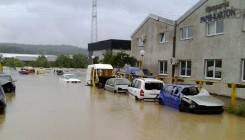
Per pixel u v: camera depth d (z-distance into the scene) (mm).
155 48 37688
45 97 27000
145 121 16094
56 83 48031
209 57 27953
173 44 33625
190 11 30750
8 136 12523
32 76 73188
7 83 30516
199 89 21219
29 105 21609
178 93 20391
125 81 32344
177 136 12836
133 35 44094
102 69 40656
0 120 15922
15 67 117500
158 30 36969
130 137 12531
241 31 24344
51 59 150125
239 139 12539
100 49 67562
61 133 13102
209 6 28031
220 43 26609
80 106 21359
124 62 43844
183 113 18844
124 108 20641
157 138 12414
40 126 14492
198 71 29484
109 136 12672
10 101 23812
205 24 28547
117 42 62438
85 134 12977
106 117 17109
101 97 27484
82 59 119375
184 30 32188
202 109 18531
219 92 26391
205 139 12438
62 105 21781
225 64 25953
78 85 43656
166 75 35250
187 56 31359
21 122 15414
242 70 24453
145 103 23375
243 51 24172
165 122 15883
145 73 38500
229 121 16406
